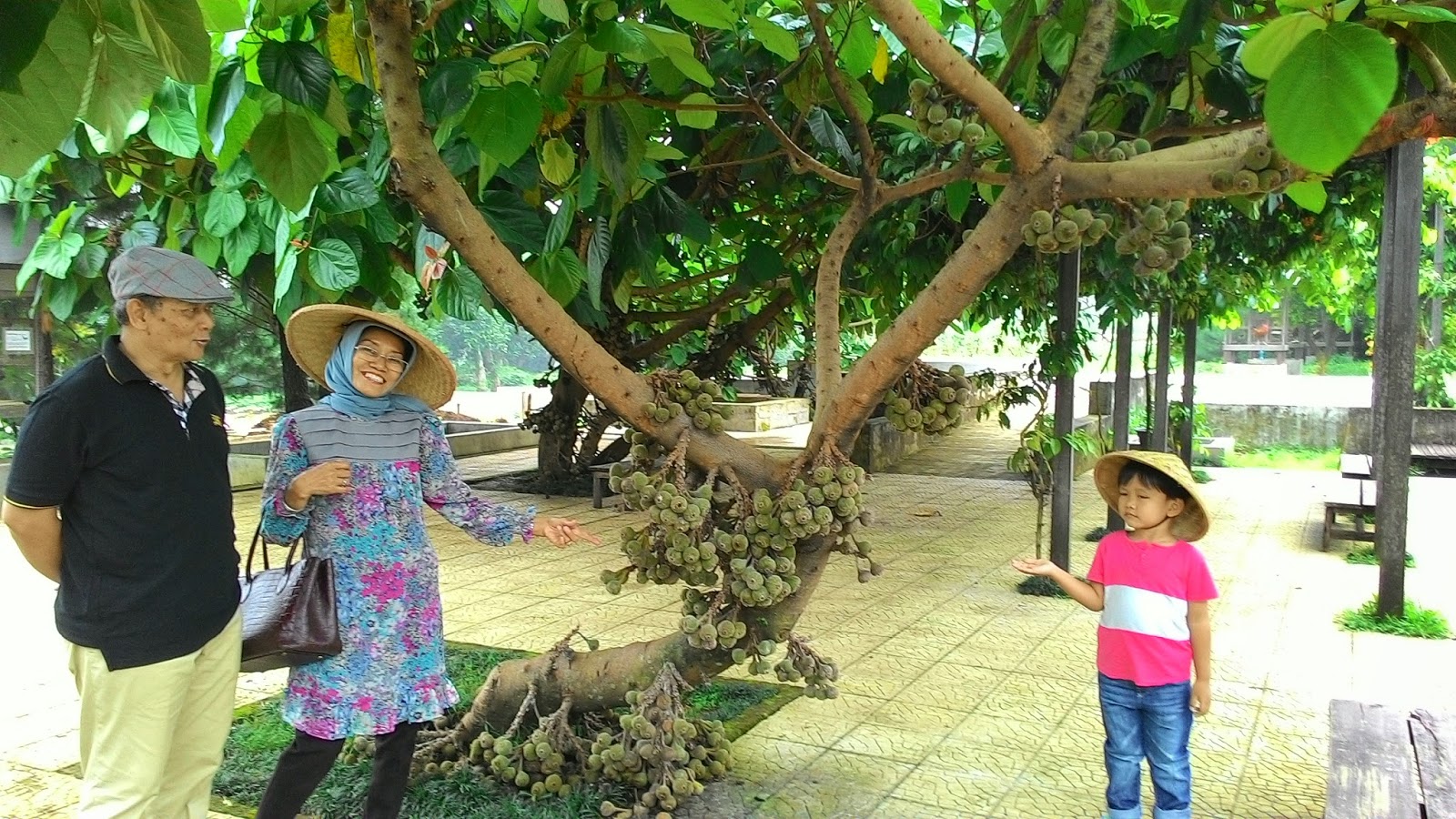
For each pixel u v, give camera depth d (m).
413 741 2.99
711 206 5.54
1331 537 7.63
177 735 2.73
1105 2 2.66
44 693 4.61
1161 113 3.77
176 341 2.54
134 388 2.51
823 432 3.10
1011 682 4.70
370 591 2.84
